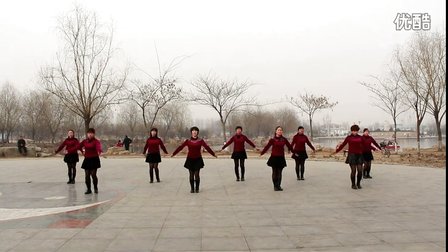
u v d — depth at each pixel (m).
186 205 8.27
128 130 57.00
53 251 5.12
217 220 6.83
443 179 12.07
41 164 20.55
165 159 22.55
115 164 19.44
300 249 5.11
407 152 25.53
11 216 7.35
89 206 8.30
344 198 8.86
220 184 11.48
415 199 8.59
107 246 5.33
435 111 23.22
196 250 5.12
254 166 17.39
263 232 5.98
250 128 50.38
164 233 5.98
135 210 7.80
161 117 50.72
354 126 10.32
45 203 8.76
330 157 21.34
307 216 7.05
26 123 48.69
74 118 45.03
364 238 5.55
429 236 5.60
